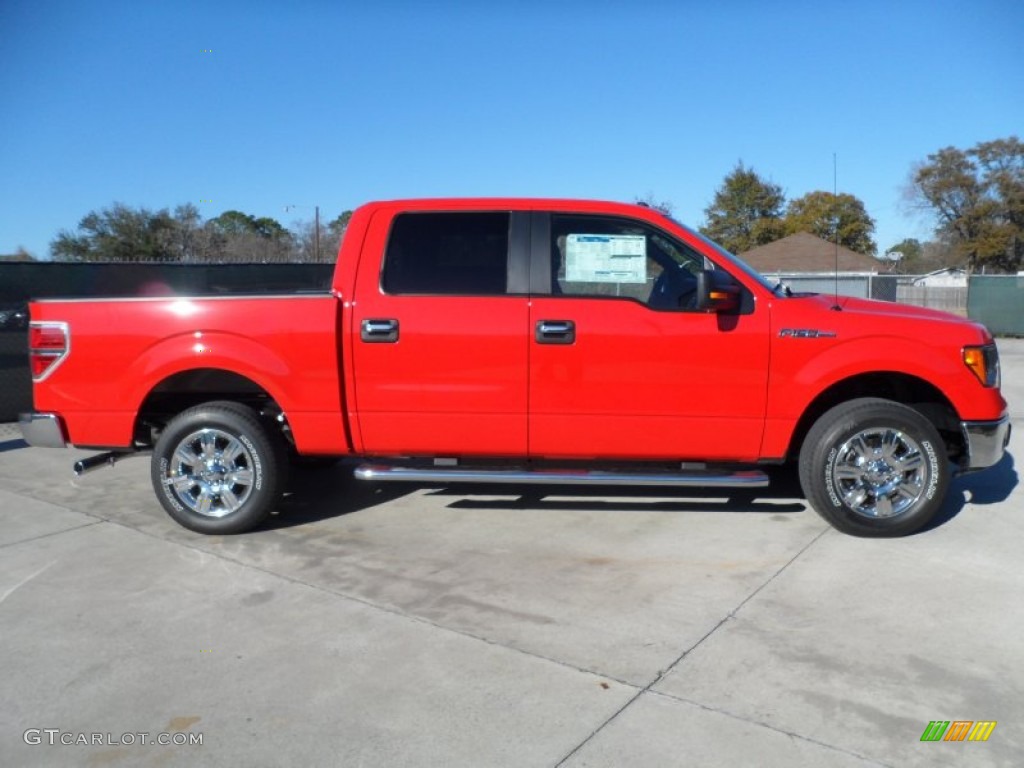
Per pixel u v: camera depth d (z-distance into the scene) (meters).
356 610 4.08
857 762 2.82
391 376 4.99
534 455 5.07
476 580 4.45
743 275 4.92
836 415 4.86
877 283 21.78
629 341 4.84
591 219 5.04
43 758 2.91
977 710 3.13
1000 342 19.95
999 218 49.94
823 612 3.99
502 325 4.90
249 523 5.17
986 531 5.12
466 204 5.11
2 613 4.09
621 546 4.94
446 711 3.17
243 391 5.42
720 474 4.98
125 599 4.25
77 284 9.42
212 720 3.14
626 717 3.11
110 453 5.43
